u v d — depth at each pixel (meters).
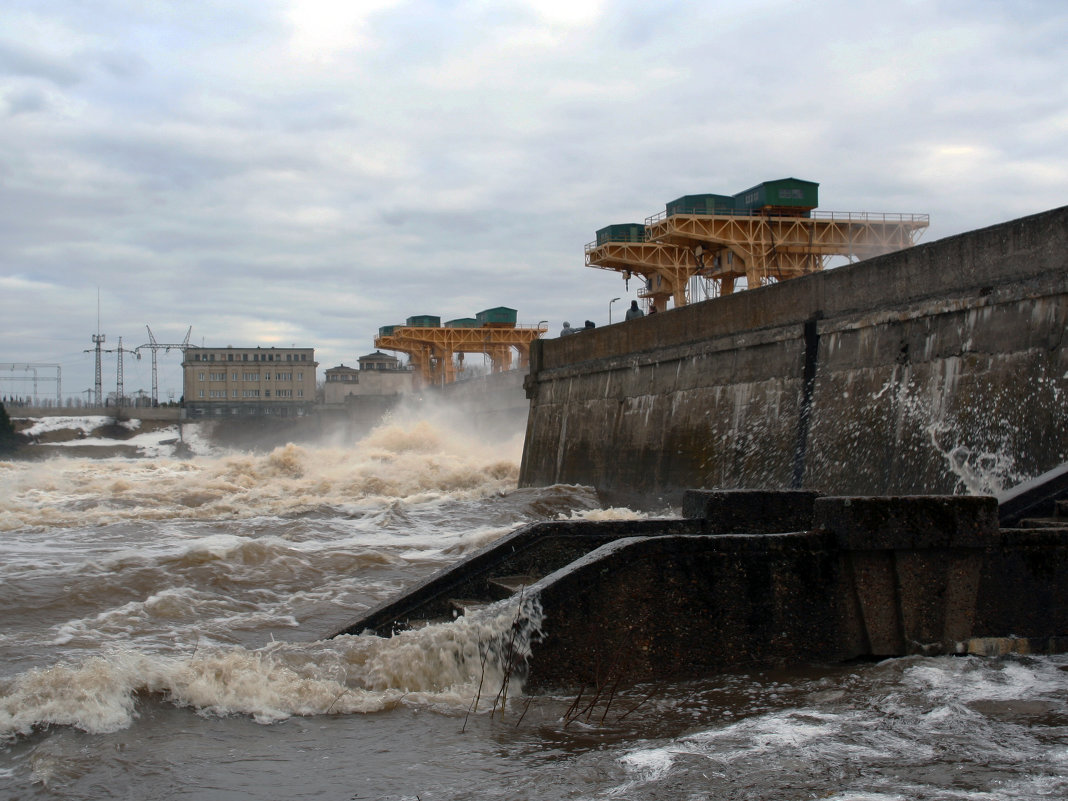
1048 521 9.29
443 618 9.79
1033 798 4.92
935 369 15.20
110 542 18.33
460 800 5.17
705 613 7.76
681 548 7.77
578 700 6.80
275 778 5.57
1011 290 13.90
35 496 29.03
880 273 16.73
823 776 5.32
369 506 25.39
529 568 10.07
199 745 6.15
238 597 12.27
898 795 5.01
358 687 7.44
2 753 6.06
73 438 103.75
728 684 7.43
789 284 19.17
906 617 7.96
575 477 28.86
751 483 19.16
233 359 135.25
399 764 5.79
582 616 7.55
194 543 17.14
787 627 7.88
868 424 16.36
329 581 13.48
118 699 6.86
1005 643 8.00
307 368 136.38
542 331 82.50
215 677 7.29
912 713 6.49
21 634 10.03
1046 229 13.44
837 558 8.02
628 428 25.58
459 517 22.78
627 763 5.68
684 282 50.50
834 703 6.83
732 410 20.55
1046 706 6.58
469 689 7.40
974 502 8.05
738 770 5.46
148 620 10.78
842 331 17.44
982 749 5.74
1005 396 13.77
